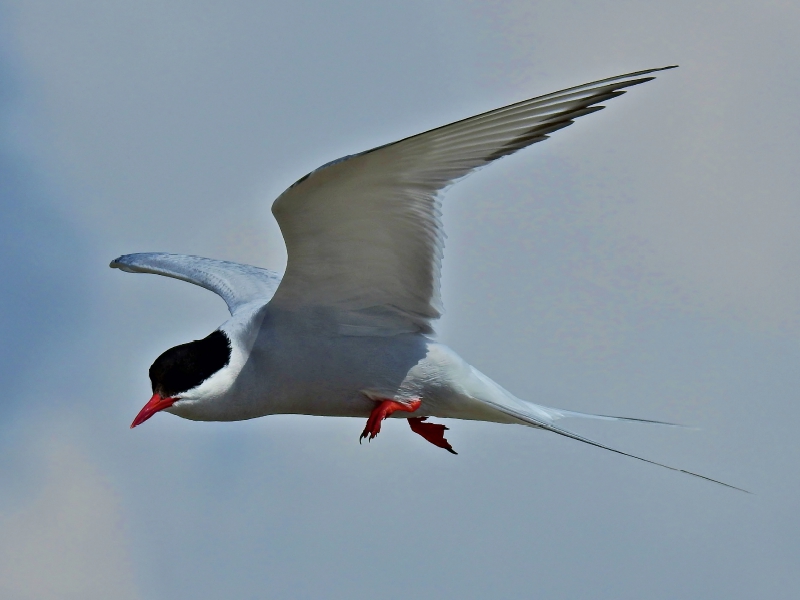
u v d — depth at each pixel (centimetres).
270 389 889
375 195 776
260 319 884
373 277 858
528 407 923
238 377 880
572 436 886
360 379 891
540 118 717
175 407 882
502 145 739
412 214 796
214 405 883
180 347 887
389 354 888
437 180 770
